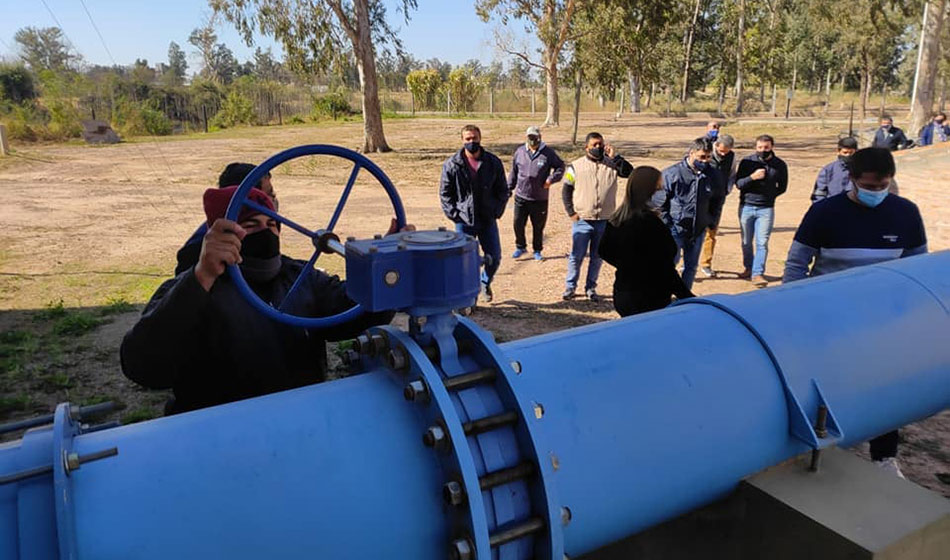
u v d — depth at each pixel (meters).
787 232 11.00
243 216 1.95
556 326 6.70
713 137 8.89
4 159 22.58
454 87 58.12
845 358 2.09
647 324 1.96
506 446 1.37
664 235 4.25
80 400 5.04
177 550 1.21
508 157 22.88
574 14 26.75
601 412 1.68
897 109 56.19
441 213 13.15
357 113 52.06
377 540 1.32
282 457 1.33
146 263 9.34
